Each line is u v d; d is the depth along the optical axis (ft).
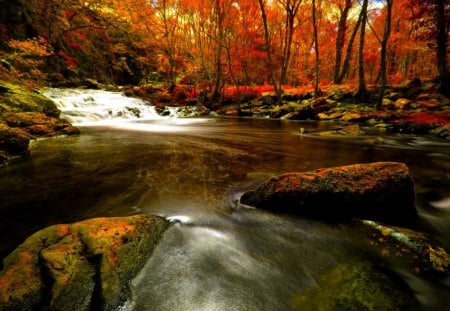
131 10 80.94
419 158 24.40
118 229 8.74
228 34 88.79
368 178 11.94
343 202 11.59
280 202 12.25
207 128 47.19
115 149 26.48
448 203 13.92
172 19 93.30
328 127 47.57
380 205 11.59
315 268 8.59
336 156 24.76
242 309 6.99
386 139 33.94
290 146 29.76
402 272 8.30
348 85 76.18
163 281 7.76
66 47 86.79
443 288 7.64
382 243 9.83
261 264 8.75
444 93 60.44
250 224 11.29
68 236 8.25
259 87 91.86
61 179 16.79
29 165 19.92
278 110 67.41
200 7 83.82
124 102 69.36
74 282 6.68
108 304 6.55
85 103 57.98
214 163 21.50
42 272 6.86
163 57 108.37
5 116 29.04
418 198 14.55
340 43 85.46
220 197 14.07
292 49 127.75
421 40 76.07
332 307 6.93
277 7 106.32
